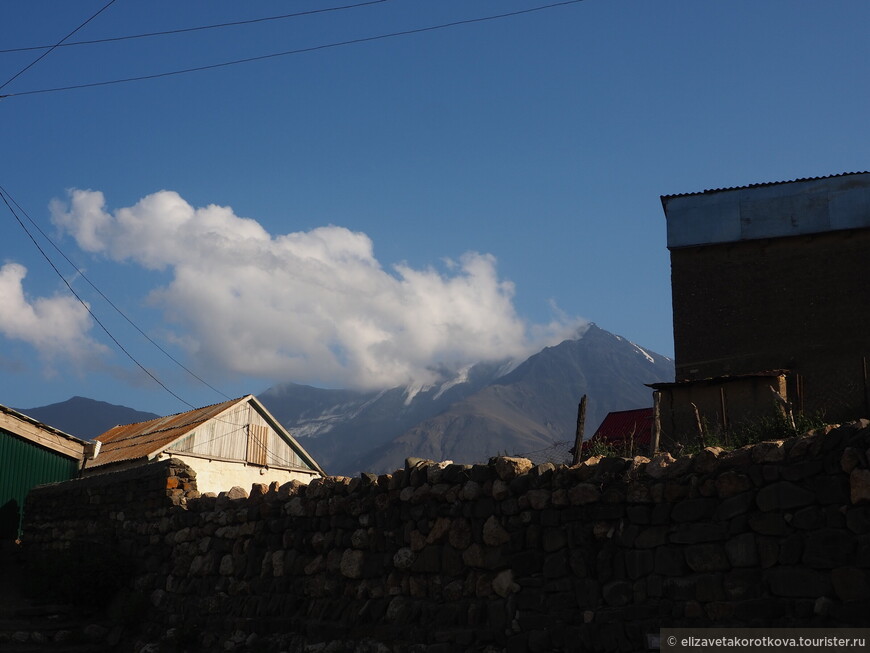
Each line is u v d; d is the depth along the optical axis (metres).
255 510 14.32
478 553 10.94
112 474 17.98
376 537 12.30
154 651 14.22
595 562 9.83
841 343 24.53
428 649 10.89
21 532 21.20
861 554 7.96
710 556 8.93
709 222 26.75
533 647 9.98
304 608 12.95
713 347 25.88
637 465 9.79
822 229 25.52
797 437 8.73
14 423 21.62
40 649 14.16
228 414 33.12
